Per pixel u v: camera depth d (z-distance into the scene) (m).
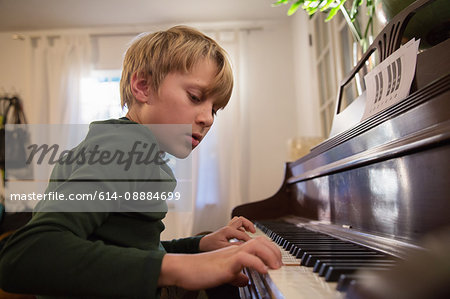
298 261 0.56
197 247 0.90
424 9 0.77
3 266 0.46
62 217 0.48
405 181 0.54
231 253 0.48
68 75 3.62
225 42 3.60
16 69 3.75
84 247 0.46
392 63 0.74
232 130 3.43
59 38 3.74
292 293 0.38
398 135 0.57
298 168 1.44
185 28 0.82
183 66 0.70
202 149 3.42
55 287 0.45
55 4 3.29
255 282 0.53
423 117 0.49
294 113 3.60
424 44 0.86
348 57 2.22
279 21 3.68
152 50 0.74
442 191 0.45
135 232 0.62
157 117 0.71
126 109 0.84
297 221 1.28
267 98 3.63
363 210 0.72
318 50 2.84
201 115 0.71
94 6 3.34
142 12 3.46
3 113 3.63
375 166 0.66
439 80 0.45
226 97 0.76
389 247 0.55
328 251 0.58
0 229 2.30
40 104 3.59
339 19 2.33
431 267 0.27
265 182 3.49
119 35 3.75
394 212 0.58
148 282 0.45
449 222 0.43
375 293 0.27
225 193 3.36
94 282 0.44
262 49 3.71
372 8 1.35
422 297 0.26
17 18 3.52
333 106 2.48
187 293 1.08
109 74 3.74
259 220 1.56
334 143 0.91
